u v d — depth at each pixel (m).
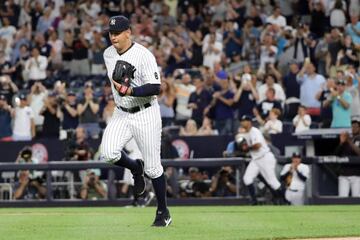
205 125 40.72
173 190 36.78
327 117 40.25
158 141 20.31
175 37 49.28
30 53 51.44
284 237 18.97
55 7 53.47
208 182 37.09
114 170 37.06
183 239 18.14
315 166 35.91
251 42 47.28
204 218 25.44
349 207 32.03
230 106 42.16
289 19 49.50
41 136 44.06
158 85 19.61
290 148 37.84
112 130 20.08
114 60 19.91
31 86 49.62
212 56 47.31
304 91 42.22
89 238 18.55
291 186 35.88
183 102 43.88
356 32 44.78
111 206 36.84
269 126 39.34
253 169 35.94
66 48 50.84
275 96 41.59
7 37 52.59
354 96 40.56
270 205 35.38
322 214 27.42
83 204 37.06
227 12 49.62
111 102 42.50
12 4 54.28
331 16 46.84
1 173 38.41
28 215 28.06
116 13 53.25
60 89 44.31
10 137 44.47
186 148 38.94
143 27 50.97
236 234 19.53
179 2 52.44
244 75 42.44
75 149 38.88
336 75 42.22
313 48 45.38
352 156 35.81
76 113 43.22
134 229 20.78
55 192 37.62
